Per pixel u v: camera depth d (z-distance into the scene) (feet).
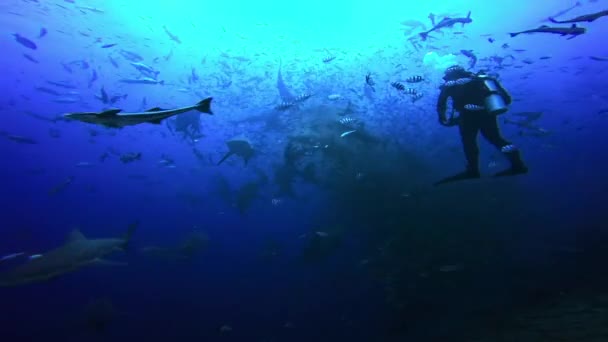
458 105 19.90
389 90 46.39
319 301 33.06
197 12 75.87
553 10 90.02
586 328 14.24
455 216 32.07
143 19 72.43
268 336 30.68
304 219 50.47
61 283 62.23
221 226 64.69
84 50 81.10
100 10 60.95
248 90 50.31
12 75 100.07
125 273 59.11
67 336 40.57
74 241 14.05
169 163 39.68
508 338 15.84
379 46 78.64
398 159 36.29
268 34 81.25
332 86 47.73
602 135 48.26
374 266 30.94
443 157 39.88
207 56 82.84
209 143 74.54
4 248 67.56
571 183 38.45
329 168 35.24
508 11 92.79
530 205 34.24
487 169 38.65
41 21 69.46
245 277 45.19
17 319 51.19
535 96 61.77
